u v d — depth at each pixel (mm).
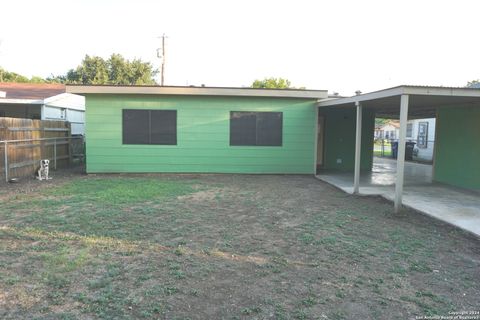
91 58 41438
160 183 9570
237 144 11789
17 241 4707
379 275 3896
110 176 10984
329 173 12359
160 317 2971
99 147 11469
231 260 4227
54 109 15180
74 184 9234
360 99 8273
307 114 11859
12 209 6414
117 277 3680
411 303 3309
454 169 9711
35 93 16250
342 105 10898
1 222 5574
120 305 3127
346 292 3486
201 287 3516
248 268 4004
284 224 5785
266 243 4855
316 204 7324
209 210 6625
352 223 5926
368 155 13945
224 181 10273
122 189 8523
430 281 3781
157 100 11492
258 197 7949
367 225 5840
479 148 8664
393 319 3039
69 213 6160
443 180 10211
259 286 3570
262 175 11758
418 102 8805
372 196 8188
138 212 6324
